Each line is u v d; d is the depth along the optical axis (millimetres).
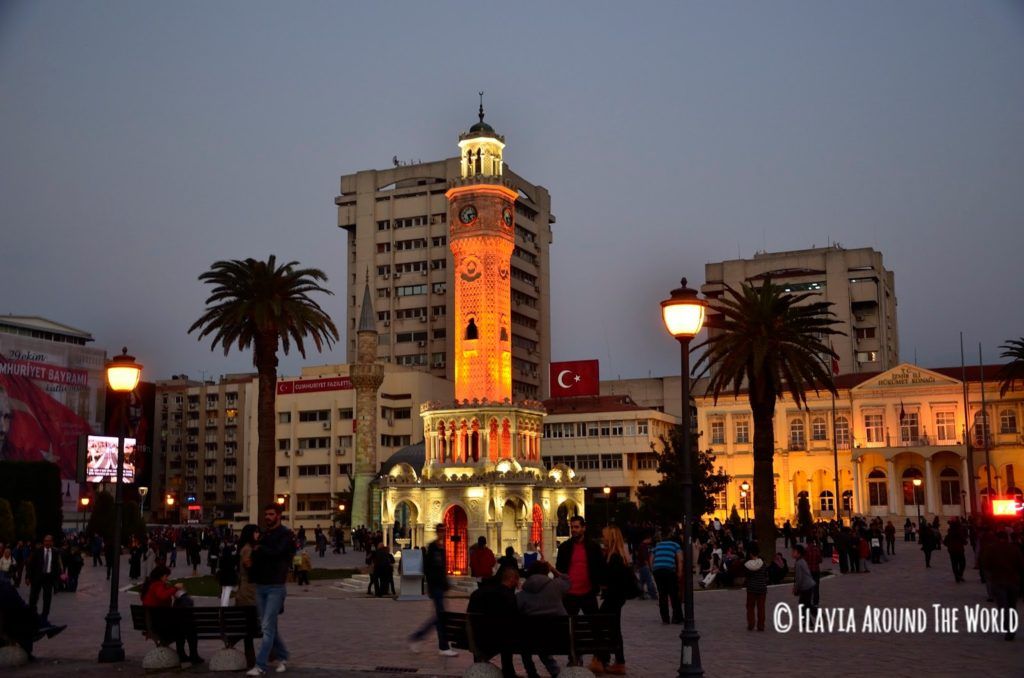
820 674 20953
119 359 26609
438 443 67312
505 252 69812
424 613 37469
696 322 21609
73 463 139750
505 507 65438
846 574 53188
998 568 26188
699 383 154375
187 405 176625
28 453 134625
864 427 117875
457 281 69438
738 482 122188
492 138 71250
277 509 21281
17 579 51281
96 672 22359
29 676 21797
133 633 31156
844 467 118750
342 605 41594
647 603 38312
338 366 150000
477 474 64438
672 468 96125
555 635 19266
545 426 140125
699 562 56531
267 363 60969
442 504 64750
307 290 62656
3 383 133375
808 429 120688
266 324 59188
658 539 53875
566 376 142750
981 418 113312
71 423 141250
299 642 27922
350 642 27859
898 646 25266
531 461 67688
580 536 22234
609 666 21531
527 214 174625
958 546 45281
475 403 66312
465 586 53094
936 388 115375
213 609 22219
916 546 84125
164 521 173125
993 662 22453
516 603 20141
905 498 116062
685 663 19422
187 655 24594
